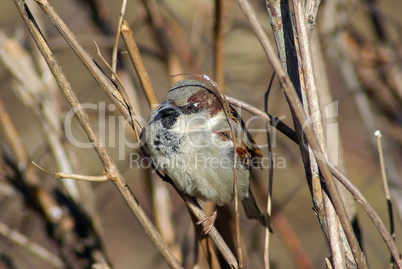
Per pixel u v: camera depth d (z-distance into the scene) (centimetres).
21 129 1220
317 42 620
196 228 644
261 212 818
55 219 802
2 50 796
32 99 793
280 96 928
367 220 1215
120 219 1352
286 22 489
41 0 501
